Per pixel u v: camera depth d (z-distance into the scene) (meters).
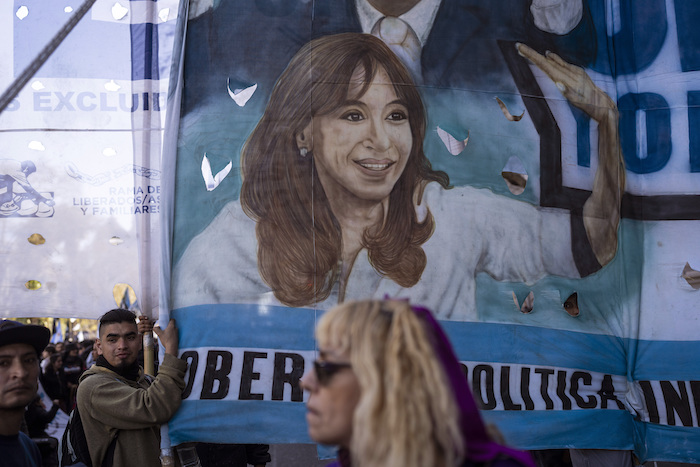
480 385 3.60
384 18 3.77
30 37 4.21
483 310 3.68
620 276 3.95
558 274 3.82
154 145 4.25
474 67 3.85
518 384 3.64
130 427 3.37
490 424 1.48
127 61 4.29
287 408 3.38
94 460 3.43
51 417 6.50
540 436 3.58
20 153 4.18
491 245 3.74
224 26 3.68
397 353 1.26
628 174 4.07
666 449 3.76
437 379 1.25
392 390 1.23
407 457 1.20
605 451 3.75
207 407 3.36
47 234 4.15
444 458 1.25
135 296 4.24
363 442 1.23
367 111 3.68
